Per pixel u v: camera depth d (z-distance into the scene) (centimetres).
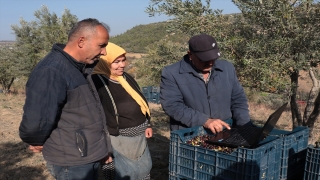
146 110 360
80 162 244
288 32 364
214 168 231
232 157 221
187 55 311
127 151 342
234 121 327
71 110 238
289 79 412
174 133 254
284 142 247
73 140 241
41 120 218
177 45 509
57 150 241
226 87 309
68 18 1712
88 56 239
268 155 231
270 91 396
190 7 410
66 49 239
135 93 347
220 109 308
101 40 237
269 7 354
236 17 424
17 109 1182
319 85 462
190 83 303
